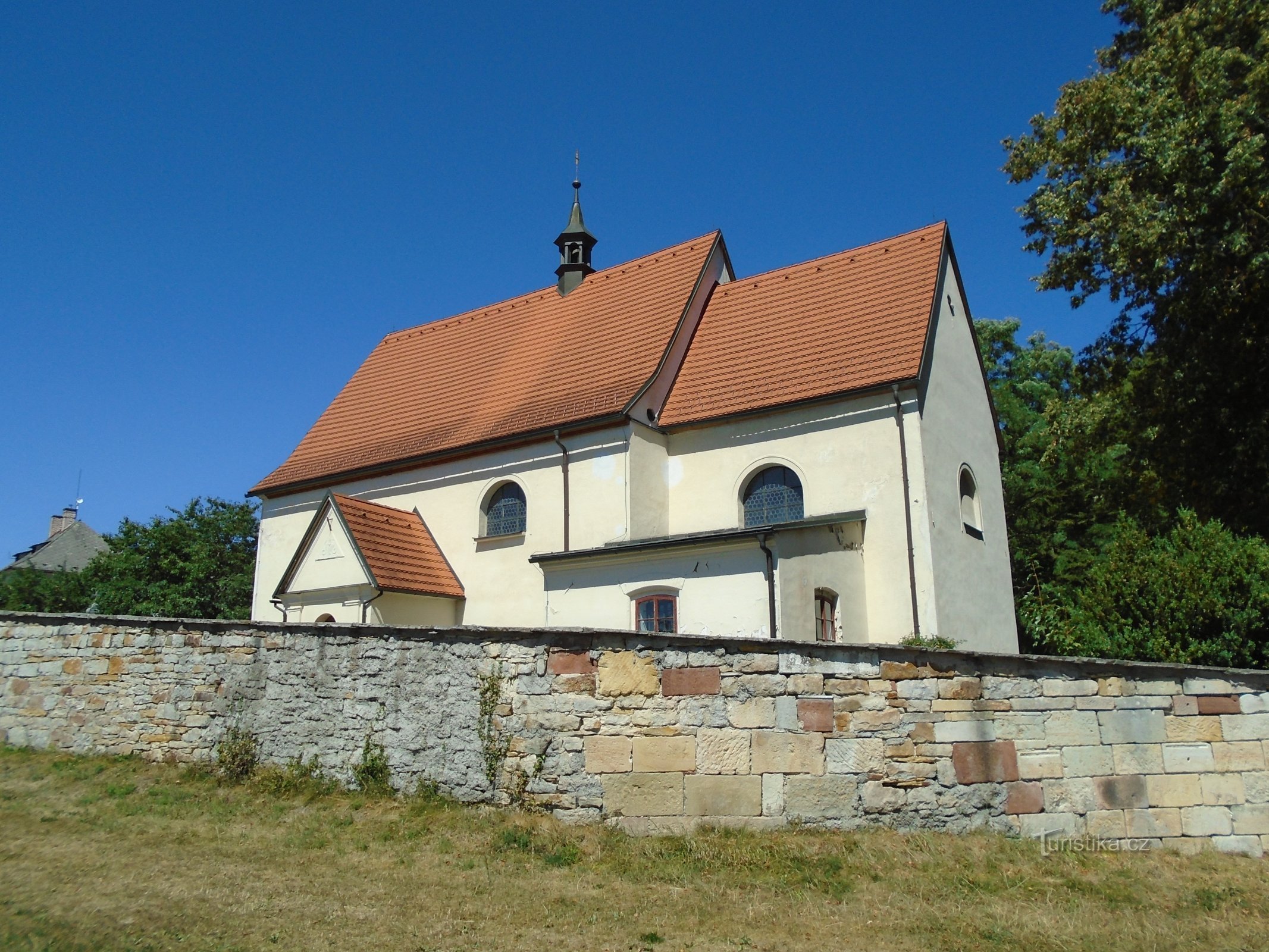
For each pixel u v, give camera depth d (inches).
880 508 699.4
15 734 510.6
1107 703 397.7
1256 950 288.7
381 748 421.4
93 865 331.0
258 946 265.4
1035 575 1085.8
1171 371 802.8
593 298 999.0
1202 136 685.9
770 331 839.7
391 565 821.9
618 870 338.6
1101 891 332.2
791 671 383.6
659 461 808.9
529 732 393.7
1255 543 530.6
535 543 819.4
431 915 295.7
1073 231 763.4
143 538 1411.2
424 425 972.6
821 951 278.2
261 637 462.0
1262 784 393.7
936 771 381.1
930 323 743.1
